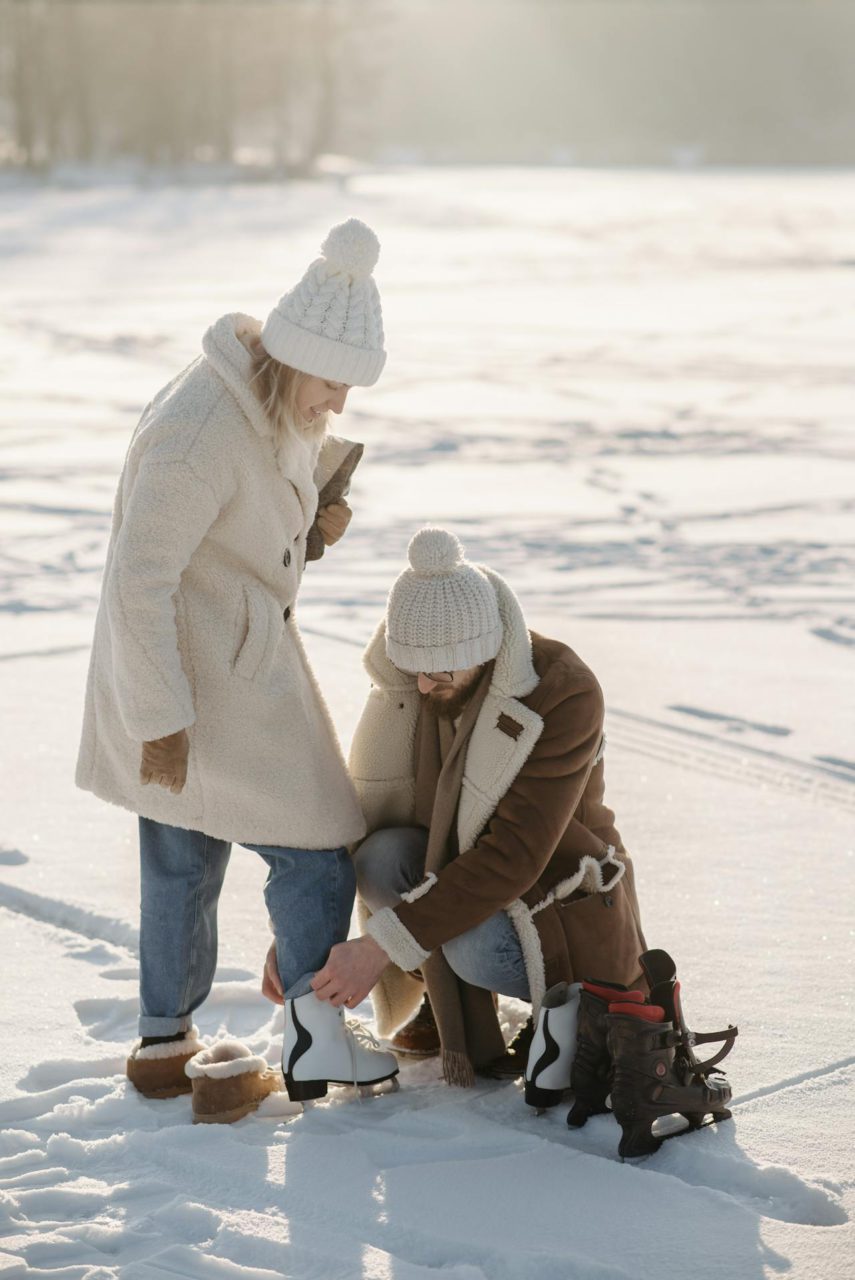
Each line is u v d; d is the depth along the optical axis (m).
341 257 3.94
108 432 17.50
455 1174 3.80
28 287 34.56
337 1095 4.32
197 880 4.30
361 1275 3.35
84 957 5.09
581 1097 4.09
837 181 115.19
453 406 19.58
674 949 5.13
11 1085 4.25
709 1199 3.68
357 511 13.46
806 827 6.35
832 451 16.64
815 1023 4.60
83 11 106.88
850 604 10.45
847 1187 3.74
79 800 6.61
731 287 36.16
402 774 4.55
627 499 14.15
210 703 4.12
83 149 111.12
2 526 12.74
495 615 4.18
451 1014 4.30
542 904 4.25
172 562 3.92
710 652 9.18
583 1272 3.37
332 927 4.28
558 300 33.00
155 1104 4.23
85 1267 3.38
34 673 8.63
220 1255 3.44
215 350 4.01
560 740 4.20
